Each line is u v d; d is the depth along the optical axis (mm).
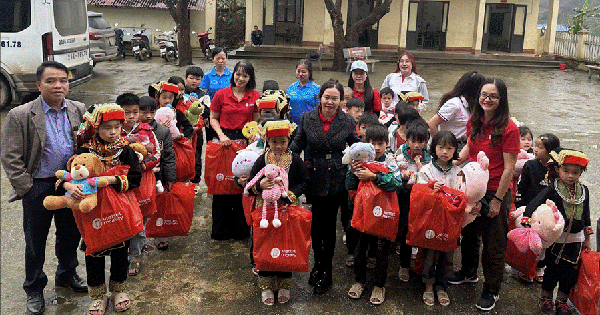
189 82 5949
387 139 3688
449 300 3791
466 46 22984
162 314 3568
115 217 3211
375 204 3469
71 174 3096
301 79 5422
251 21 21484
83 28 11008
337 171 3777
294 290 3943
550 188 3572
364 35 23000
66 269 3783
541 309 3709
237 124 4688
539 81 16750
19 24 9398
